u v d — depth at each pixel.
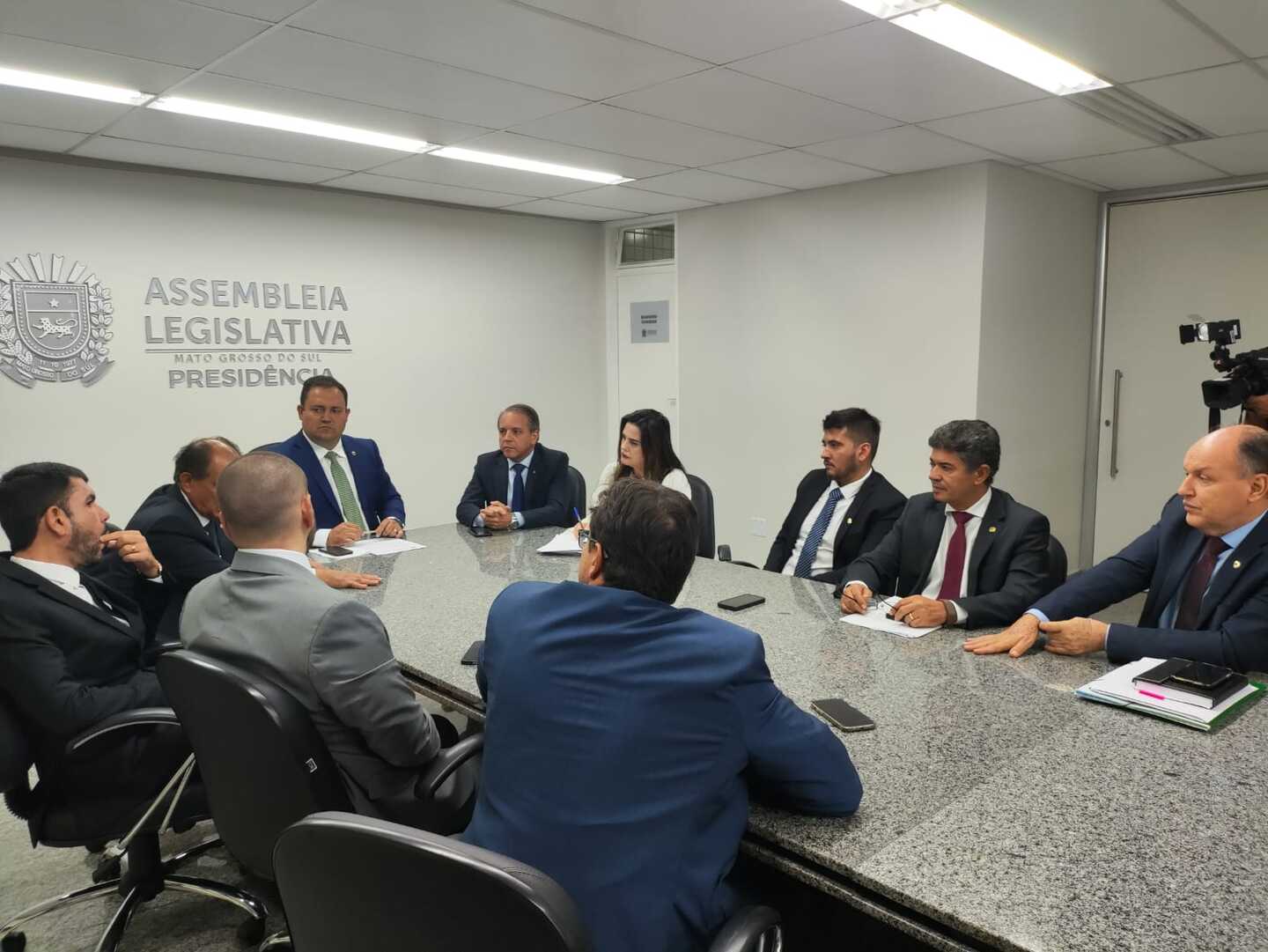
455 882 0.80
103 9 2.28
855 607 2.16
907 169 4.36
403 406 5.26
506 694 1.11
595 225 6.25
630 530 1.19
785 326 5.14
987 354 4.35
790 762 1.10
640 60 2.71
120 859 2.15
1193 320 2.57
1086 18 2.41
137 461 4.19
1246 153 4.04
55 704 1.72
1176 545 1.85
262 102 3.13
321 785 1.43
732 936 1.00
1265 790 1.22
